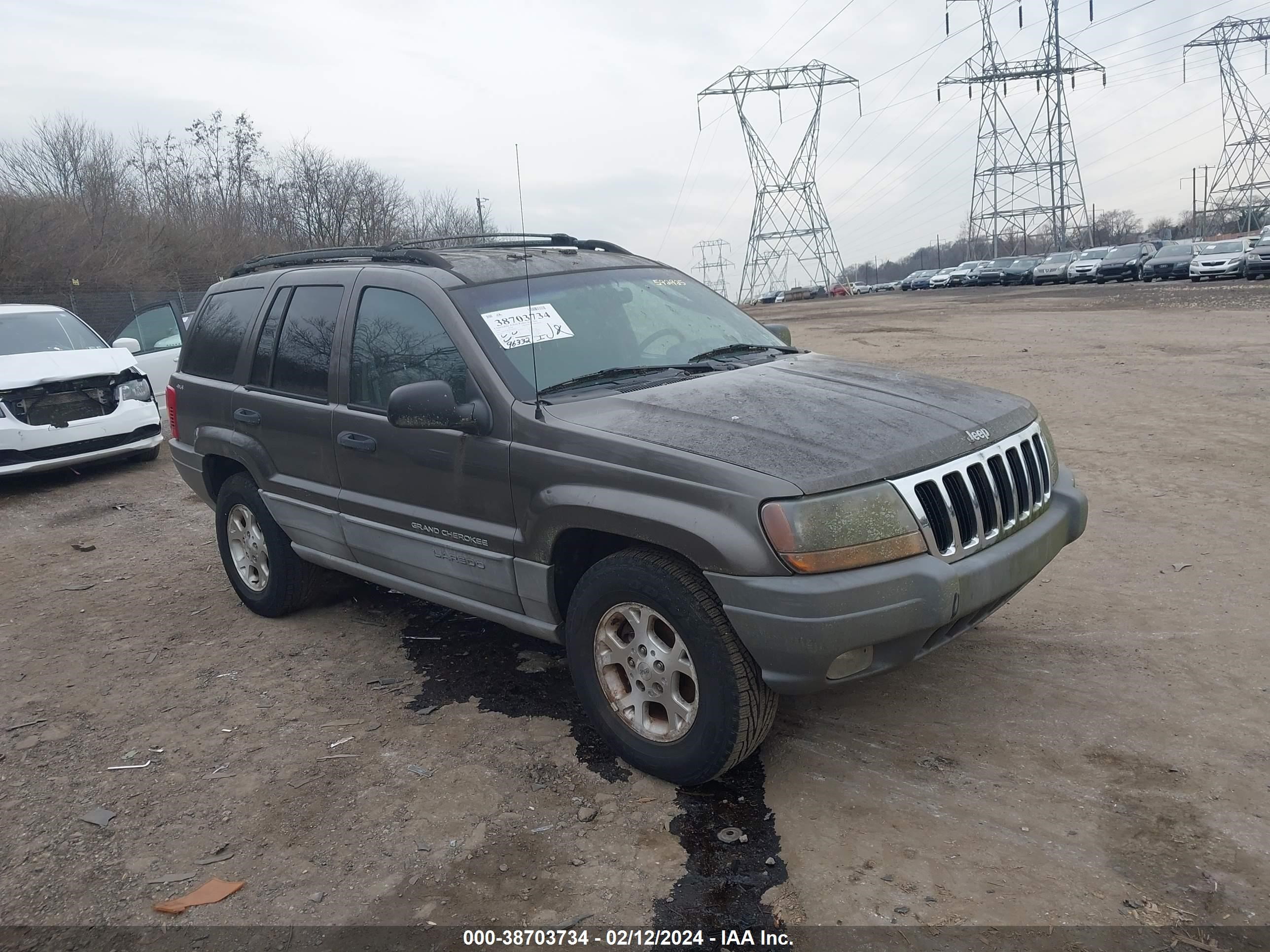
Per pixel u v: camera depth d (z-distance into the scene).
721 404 3.53
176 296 31.03
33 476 10.06
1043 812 3.12
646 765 3.41
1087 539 5.88
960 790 3.27
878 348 18.92
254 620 5.37
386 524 4.26
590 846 3.07
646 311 4.39
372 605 5.49
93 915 2.87
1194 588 4.97
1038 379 12.72
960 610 3.10
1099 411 10.09
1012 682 4.04
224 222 44.50
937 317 28.88
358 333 4.40
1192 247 40.16
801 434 3.23
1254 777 3.24
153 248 37.25
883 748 3.58
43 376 9.23
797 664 2.97
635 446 3.28
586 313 4.19
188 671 4.69
